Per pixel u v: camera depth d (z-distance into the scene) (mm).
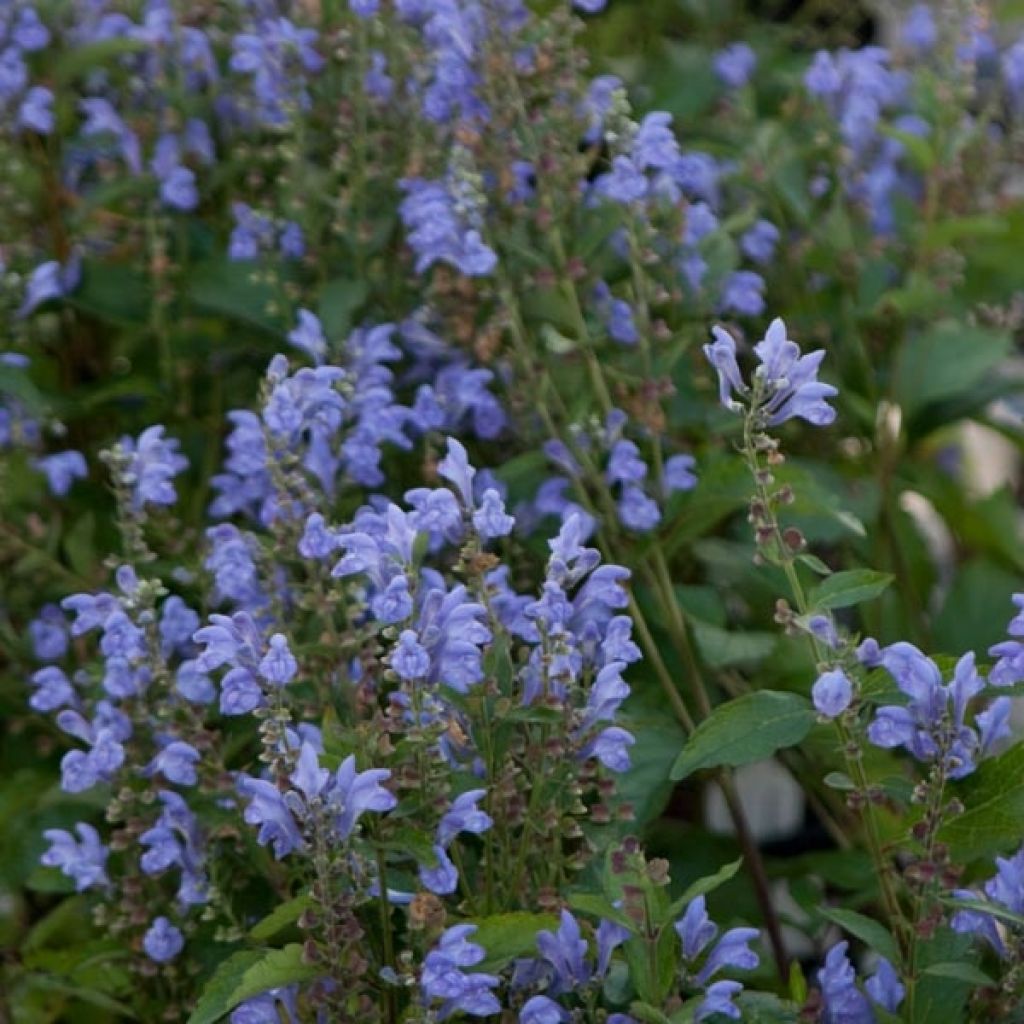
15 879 1993
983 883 1903
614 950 1817
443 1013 1750
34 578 2068
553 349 1967
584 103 2031
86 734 1912
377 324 2066
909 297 2080
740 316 2133
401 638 1751
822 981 1781
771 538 1786
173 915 1908
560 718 1783
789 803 2373
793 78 2195
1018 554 2193
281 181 2045
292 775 1751
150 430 1941
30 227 2119
